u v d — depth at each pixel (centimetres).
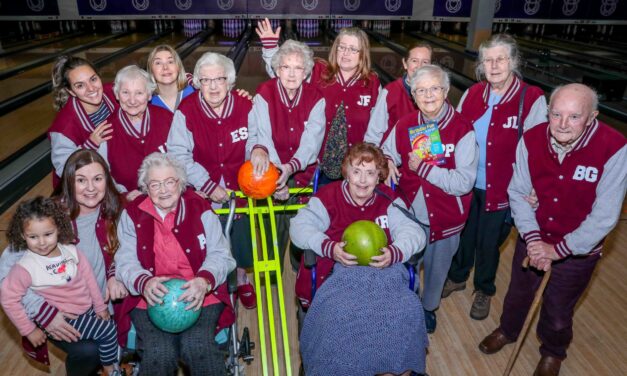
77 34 1109
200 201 196
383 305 181
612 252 333
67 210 189
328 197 209
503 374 227
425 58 249
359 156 195
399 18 1077
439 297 252
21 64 780
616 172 184
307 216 206
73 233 186
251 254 262
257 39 1076
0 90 637
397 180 227
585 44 1015
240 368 207
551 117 182
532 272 226
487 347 249
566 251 196
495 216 251
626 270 315
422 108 216
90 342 197
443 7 1070
